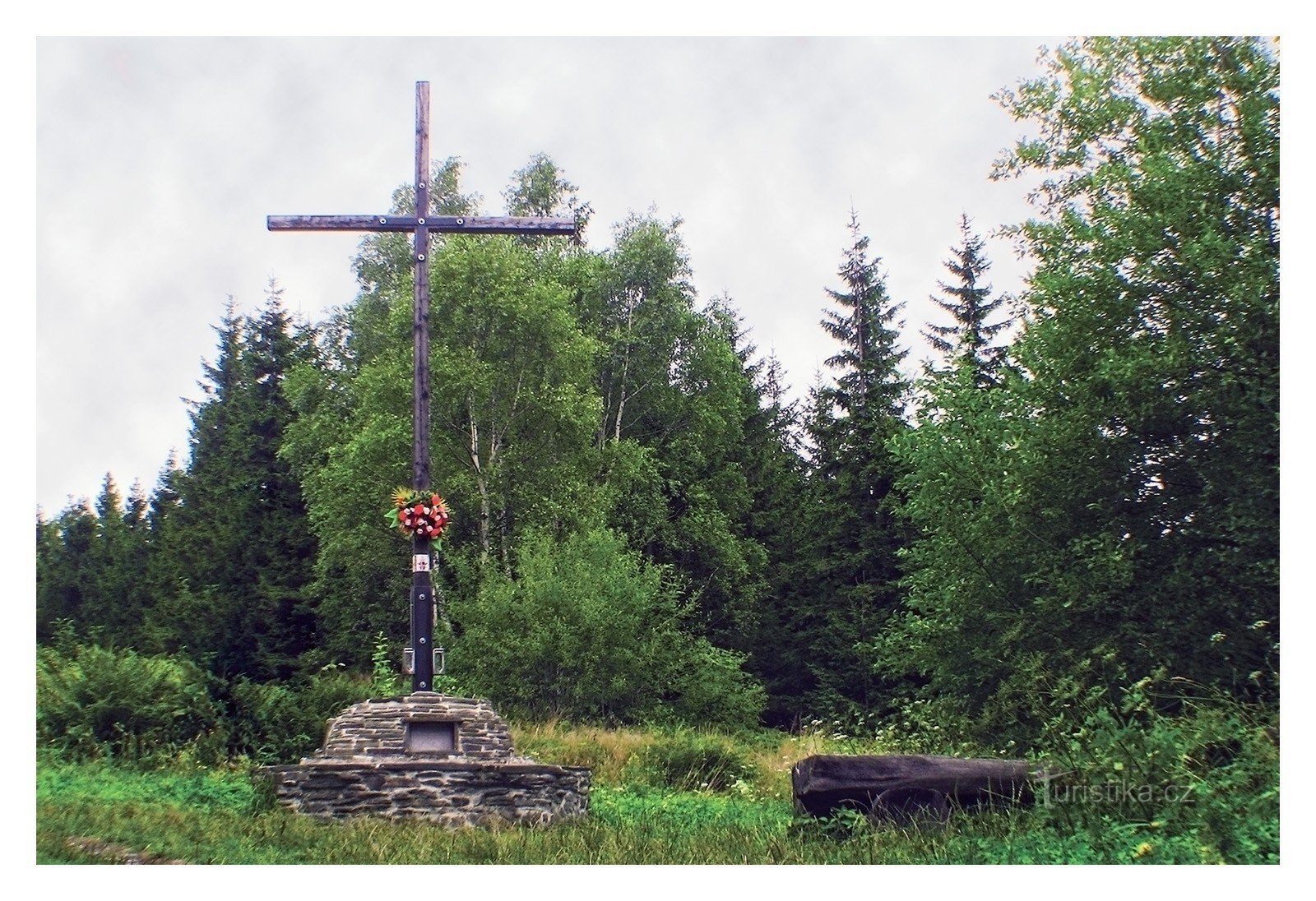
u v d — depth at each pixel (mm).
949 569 22797
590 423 38469
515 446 38156
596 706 31453
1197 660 19438
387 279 44094
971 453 23141
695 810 17031
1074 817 11961
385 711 16422
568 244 46844
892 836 12414
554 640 30703
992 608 22156
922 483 23750
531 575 32156
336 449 38719
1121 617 20547
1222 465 19969
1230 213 20984
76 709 18828
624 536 35312
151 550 45156
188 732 19562
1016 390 22500
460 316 37156
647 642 33562
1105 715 12961
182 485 48594
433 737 16406
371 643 38500
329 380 45344
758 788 20656
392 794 15531
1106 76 23125
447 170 45062
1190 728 12758
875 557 41219
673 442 45219
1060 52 23828
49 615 45656
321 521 39312
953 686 22312
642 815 16469
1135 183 21672
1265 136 20641
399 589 38375
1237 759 11914
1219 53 21969
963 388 24234
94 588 46781
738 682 37281
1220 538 19953
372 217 17891
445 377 36094
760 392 55844
